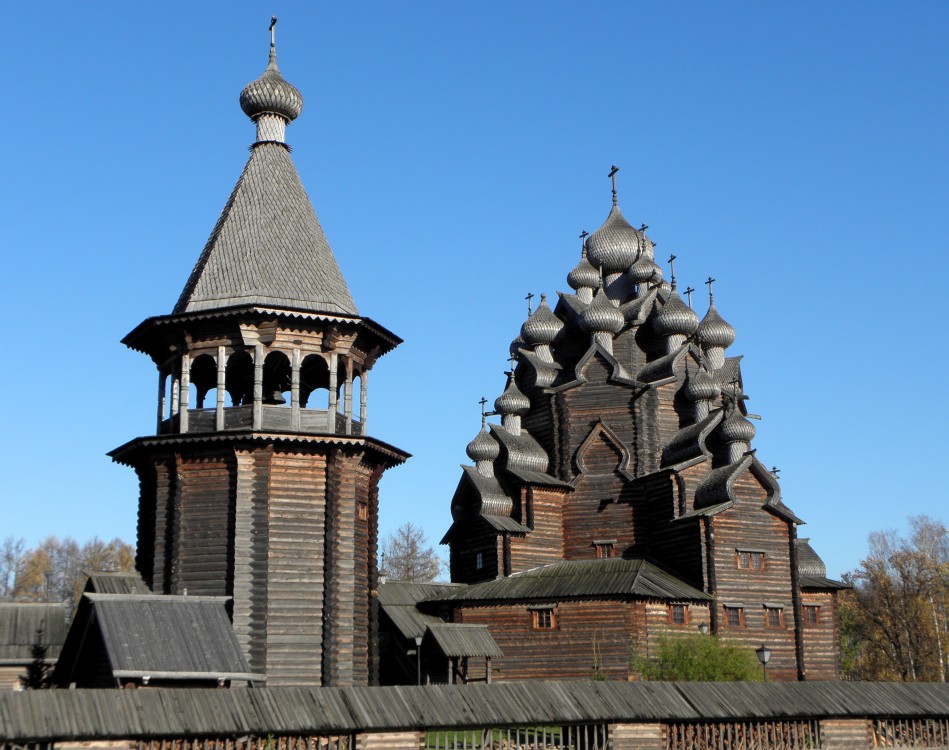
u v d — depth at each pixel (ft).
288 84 162.91
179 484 141.28
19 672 145.79
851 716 124.77
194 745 93.86
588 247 245.86
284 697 99.50
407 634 186.19
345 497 142.82
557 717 107.76
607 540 205.67
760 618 192.75
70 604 155.53
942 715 129.29
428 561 352.69
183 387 144.77
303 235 153.17
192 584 138.10
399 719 101.45
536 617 186.60
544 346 229.45
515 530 201.26
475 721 104.32
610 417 212.23
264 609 135.33
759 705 119.34
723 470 198.59
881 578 285.23
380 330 151.23
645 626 180.45
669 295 227.61
